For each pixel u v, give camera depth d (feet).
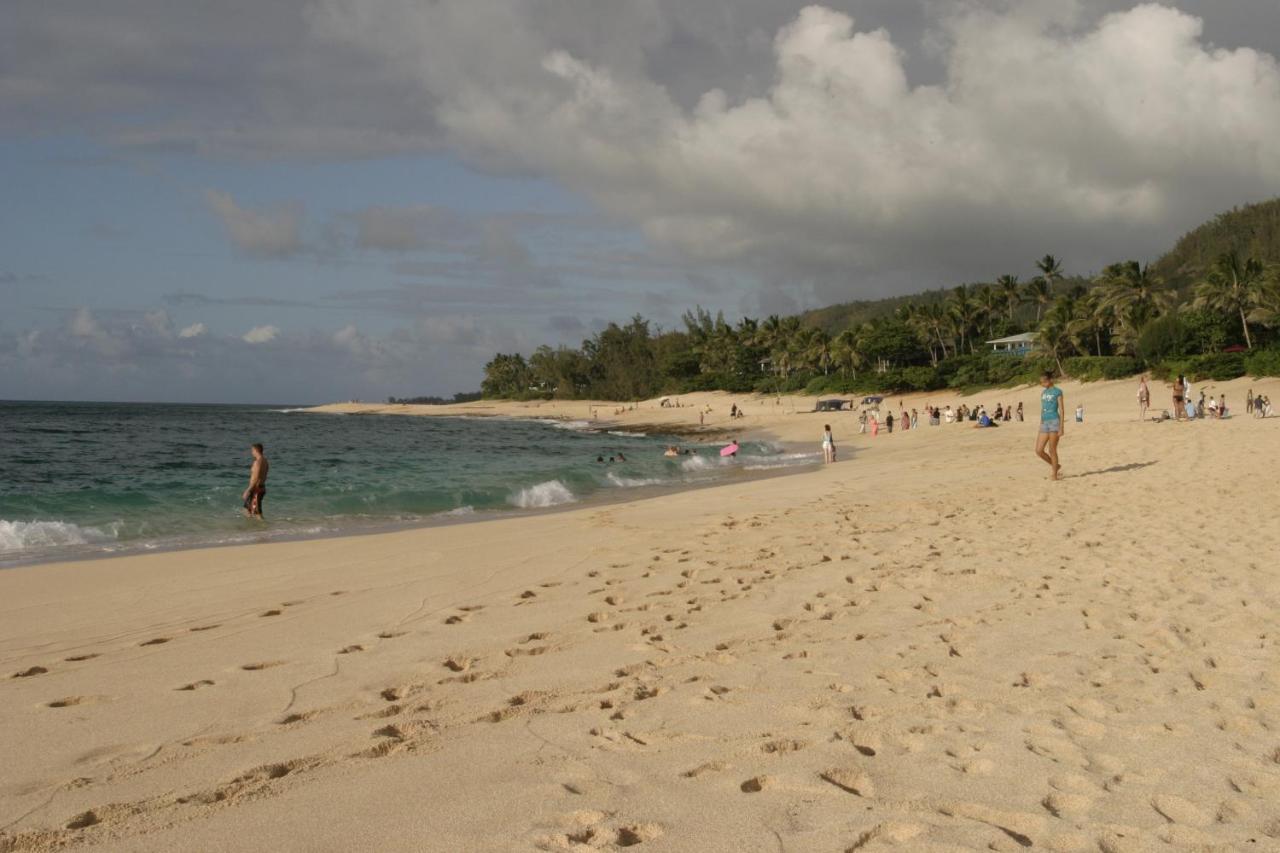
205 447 137.39
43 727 12.78
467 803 9.81
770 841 8.75
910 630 17.48
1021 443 86.17
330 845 8.86
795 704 13.15
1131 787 10.03
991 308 307.17
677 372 437.17
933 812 9.42
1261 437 60.54
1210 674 14.15
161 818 9.60
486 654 16.65
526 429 260.01
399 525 45.03
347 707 13.53
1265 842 8.69
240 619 20.63
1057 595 20.08
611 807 9.61
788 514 37.81
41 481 72.64
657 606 20.40
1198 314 191.93
